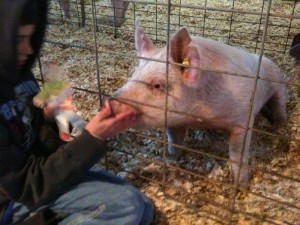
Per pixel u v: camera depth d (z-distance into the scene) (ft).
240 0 13.16
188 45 4.24
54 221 3.92
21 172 3.28
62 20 10.82
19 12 2.74
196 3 13.08
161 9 11.89
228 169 5.16
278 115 6.21
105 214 3.75
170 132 5.24
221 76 4.71
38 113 3.91
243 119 4.91
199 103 4.67
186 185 4.88
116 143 5.72
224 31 10.14
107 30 10.25
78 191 3.81
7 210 3.65
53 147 3.94
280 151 5.50
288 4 12.44
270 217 4.32
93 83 7.36
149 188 4.85
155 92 4.47
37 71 7.27
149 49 4.89
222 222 4.31
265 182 4.90
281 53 8.79
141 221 4.19
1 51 2.84
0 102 3.25
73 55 8.64
